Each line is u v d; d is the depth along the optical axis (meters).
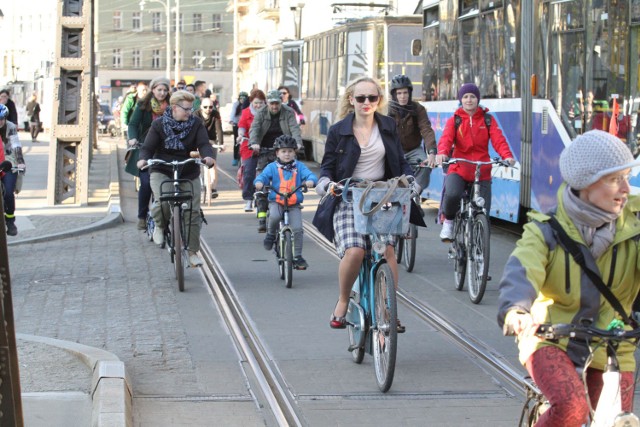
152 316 14.02
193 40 134.38
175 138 16.58
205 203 28.89
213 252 19.91
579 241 6.23
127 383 10.09
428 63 27.05
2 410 7.33
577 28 18.16
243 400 10.18
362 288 11.25
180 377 10.97
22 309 14.47
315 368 11.44
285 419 9.54
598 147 6.06
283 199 16.69
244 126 26.00
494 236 22.55
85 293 15.63
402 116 18.28
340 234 11.16
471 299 15.09
